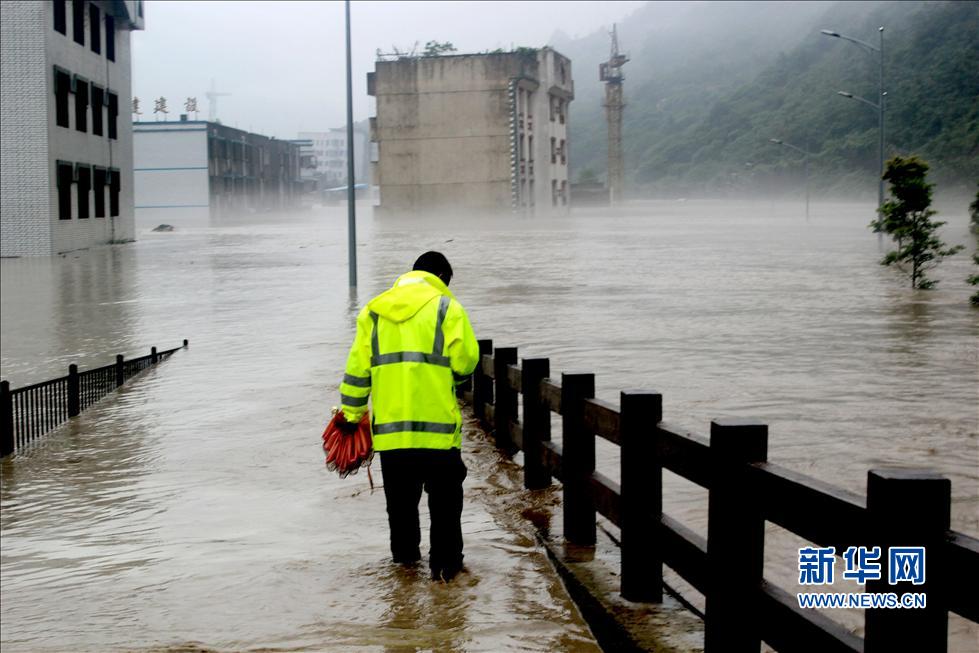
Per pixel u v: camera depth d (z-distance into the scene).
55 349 18.53
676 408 9.85
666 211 112.25
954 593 2.74
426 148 85.75
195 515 7.42
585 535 5.98
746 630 3.84
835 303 19.47
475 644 4.59
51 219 44.66
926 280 22.45
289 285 28.59
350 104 26.84
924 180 22.39
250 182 125.56
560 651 4.48
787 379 11.37
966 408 9.54
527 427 7.30
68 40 47.03
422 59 85.19
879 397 10.18
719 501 3.96
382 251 42.78
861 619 4.59
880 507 2.87
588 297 21.95
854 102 101.75
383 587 5.50
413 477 5.57
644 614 4.74
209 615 5.21
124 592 5.69
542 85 92.44
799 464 7.55
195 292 27.55
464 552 6.06
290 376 13.90
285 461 9.03
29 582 6.04
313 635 4.80
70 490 8.52
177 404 12.34
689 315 18.09
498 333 16.31
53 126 44.97
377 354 5.55
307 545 6.48
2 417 10.23
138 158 107.00
